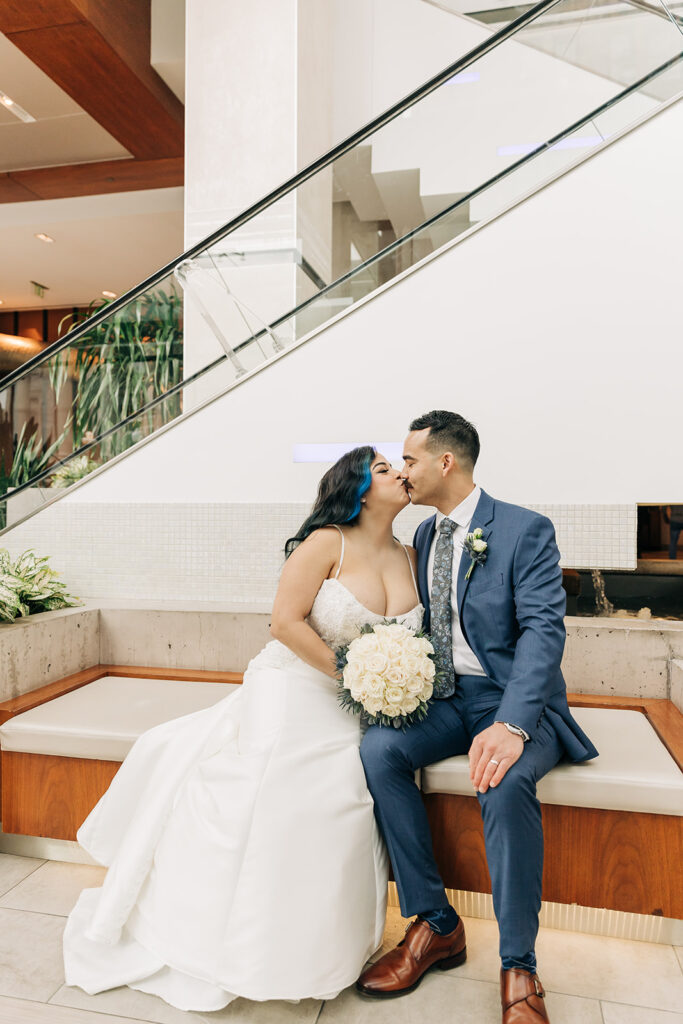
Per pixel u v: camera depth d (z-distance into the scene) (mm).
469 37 4785
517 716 1562
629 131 2641
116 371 3494
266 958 1459
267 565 2992
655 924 1776
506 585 1791
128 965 1635
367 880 1622
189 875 1611
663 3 2842
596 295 2639
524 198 2721
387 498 1890
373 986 1561
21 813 2207
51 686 2529
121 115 5770
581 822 1765
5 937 1795
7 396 3486
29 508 3312
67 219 6867
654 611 3402
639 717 2236
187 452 3100
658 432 2572
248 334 3441
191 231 4426
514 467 2703
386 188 3877
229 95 4387
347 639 1829
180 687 2586
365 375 2881
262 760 1646
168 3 5367
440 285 2801
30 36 4754
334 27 5043
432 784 1766
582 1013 1507
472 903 1921
